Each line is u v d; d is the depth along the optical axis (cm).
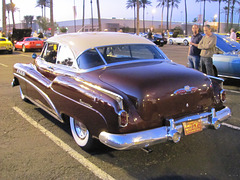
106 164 328
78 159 340
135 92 290
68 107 348
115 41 404
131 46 408
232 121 475
